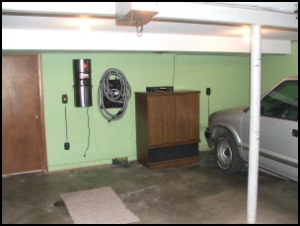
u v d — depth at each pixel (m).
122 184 4.04
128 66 4.96
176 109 4.73
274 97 3.48
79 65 4.41
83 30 3.48
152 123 4.59
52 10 2.11
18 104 4.48
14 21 2.91
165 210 3.20
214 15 2.48
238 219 2.96
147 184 4.01
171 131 4.73
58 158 4.71
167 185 3.95
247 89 6.12
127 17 2.20
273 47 4.98
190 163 4.92
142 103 4.71
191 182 4.03
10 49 3.42
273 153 3.38
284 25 2.83
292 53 5.19
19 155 4.58
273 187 3.75
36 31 3.46
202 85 5.64
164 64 5.23
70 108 4.68
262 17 2.69
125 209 3.24
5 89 4.38
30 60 4.45
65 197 3.62
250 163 2.82
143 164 4.87
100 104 4.81
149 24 3.30
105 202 3.45
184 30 3.78
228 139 4.24
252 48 2.71
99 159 4.95
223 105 5.91
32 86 4.51
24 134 4.57
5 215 3.17
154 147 4.63
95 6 2.22
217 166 4.70
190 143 4.89
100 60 4.74
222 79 5.83
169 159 4.79
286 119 3.22
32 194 3.76
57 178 4.37
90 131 4.84
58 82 4.57
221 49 4.54
